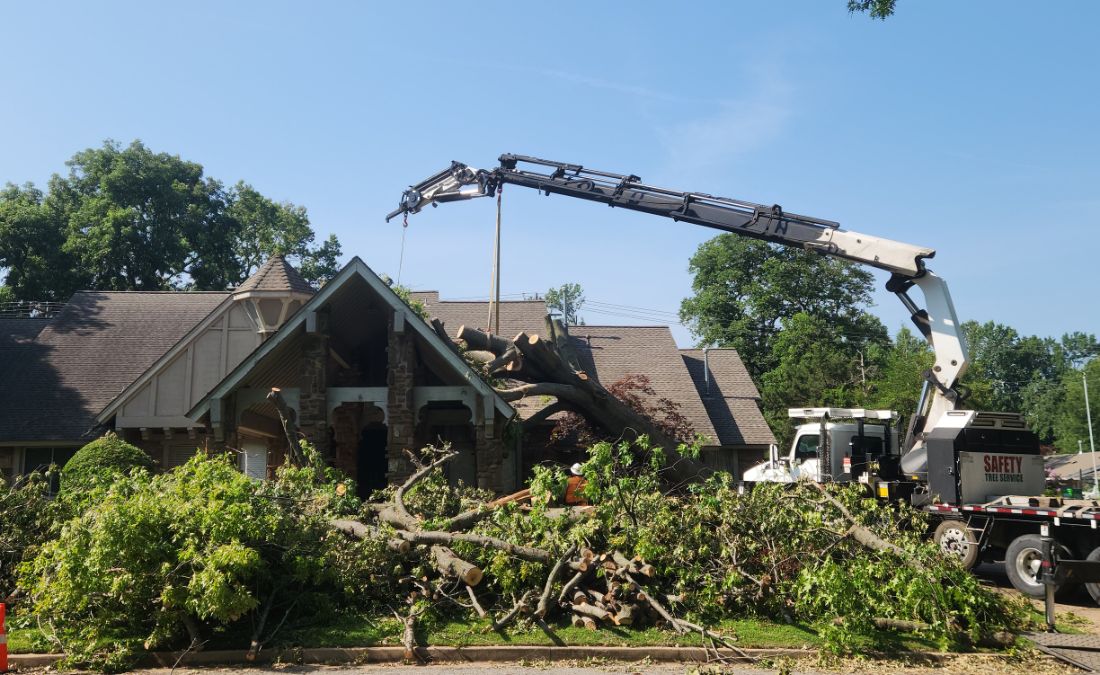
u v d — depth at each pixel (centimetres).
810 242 1750
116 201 4447
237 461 1823
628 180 1933
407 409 1752
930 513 1485
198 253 4788
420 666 877
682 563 1064
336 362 2080
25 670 846
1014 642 973
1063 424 8488
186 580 901
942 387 1606
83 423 2383
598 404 1928
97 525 891
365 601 1027
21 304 4075
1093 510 1251
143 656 878
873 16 1326
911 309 1675
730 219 1834
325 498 1216
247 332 2356
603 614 960
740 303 5650
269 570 983
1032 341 10931
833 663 898
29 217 4238
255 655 887
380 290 1767
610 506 1137
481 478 1753
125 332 2753
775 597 1029
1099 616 1186
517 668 868
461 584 1034
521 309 2991
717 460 2781
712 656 914
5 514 1103
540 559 1010
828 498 1188
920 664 908
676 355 2984
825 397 4416
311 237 5288
